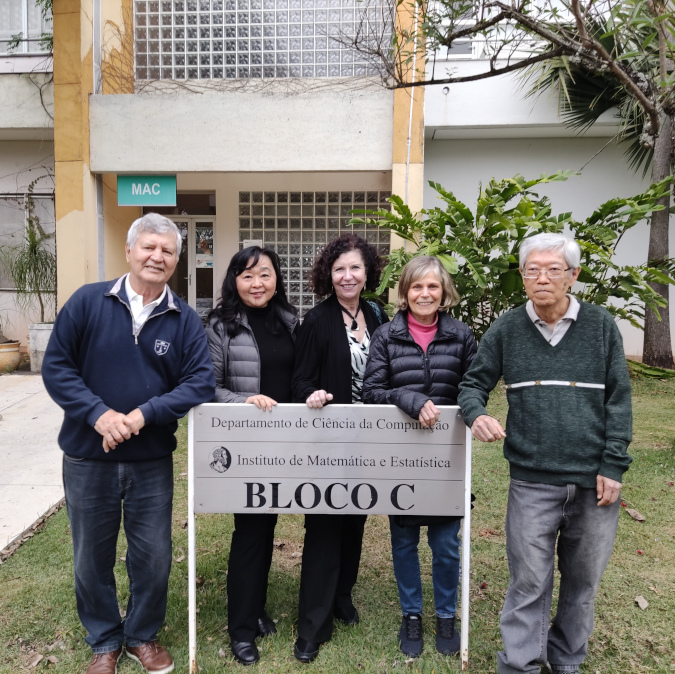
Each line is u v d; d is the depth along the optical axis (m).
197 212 9.48
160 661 2.21
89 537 2.10
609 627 2.53
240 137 7.12
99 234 7.53
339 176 8.78
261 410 2.21
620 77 3.21
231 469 2.22
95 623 2.21
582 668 2.27
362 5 6.38
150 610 2.21
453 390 2.32
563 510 1.96
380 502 2.23
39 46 8.93
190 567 2.20
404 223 5.69
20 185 9.32
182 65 7.47
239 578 2.29
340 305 2.48
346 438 2.21
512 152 8.87
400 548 2.33
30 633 2.45
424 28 3.34
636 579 2.90
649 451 4.73
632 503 3.77
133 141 7.19
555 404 1.93
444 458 2.21
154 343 2.10
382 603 2.73
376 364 2.32
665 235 7.62
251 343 2.41
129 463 2.08
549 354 1.96
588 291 5.60
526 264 1.92
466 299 5.60
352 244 2.43
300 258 8.99
